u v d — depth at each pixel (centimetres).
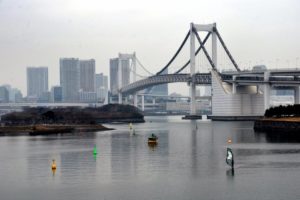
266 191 8244
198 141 16825
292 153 12538
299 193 8081
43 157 12331
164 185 8775
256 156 12069
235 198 7888
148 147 14738
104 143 16075
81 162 11369
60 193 8306
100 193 8275
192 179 9231
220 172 9900
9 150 14000
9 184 8981
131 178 9362
